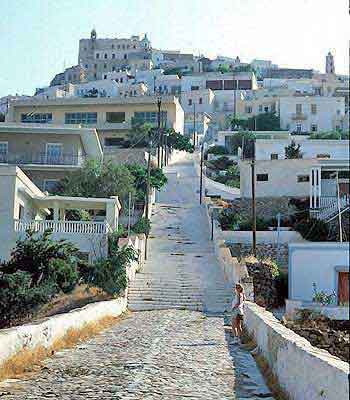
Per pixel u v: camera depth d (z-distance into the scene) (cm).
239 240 4931
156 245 4962
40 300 3042
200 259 4462
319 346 2603
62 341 1892
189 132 13300
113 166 6116
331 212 5428
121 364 1545
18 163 6231
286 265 4816
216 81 16838
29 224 4041
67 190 5878
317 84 16650
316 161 6091
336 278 4066
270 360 1453
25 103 10169
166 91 17175
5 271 3306
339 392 865
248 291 3438
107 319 2748
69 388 1234
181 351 1825
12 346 1468
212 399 1162
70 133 6297
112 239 4016
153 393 1189
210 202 6475
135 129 9569
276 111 13662
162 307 3475
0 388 1235
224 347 1959
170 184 7950
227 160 10012
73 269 3350
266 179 6228
